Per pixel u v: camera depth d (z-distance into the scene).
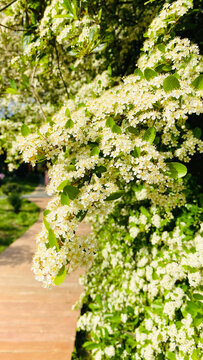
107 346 2.18
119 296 2.51
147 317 1.96
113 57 2.87
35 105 3.61
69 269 1.12
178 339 1.58
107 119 1.18
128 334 2.10
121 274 2.59
